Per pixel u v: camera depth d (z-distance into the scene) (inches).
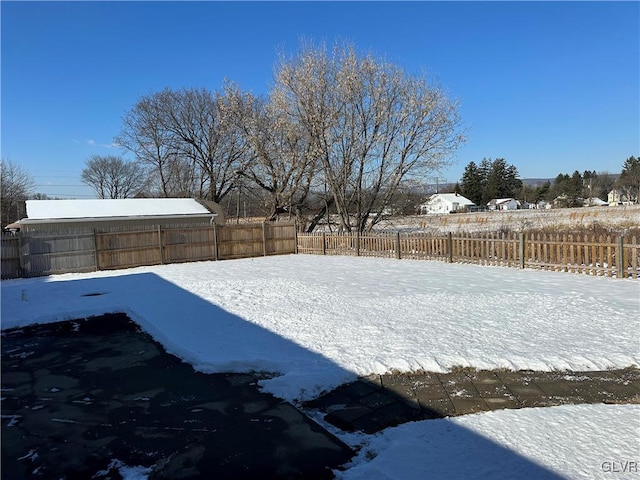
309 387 164.4
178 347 220.7
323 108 816.9
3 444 133.6
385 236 665.0
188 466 117.5
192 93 1418.6
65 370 202.1
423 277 439.2
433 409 145.9
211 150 1413.6
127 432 139.3
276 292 375.9
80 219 799.7
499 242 506.6
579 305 283.3
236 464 117.4
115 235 633.6
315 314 281.7
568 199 3120.1
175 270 583.8
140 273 561.0
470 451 117.0
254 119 965.8
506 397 152.6
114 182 2640.3
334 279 446.0
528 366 178.2
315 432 134.0
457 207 3208.7
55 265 584.1
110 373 195.9
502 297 317.1
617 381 163.6
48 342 250.5
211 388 173.3
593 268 415.8
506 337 215.6
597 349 193.6
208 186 1467.8
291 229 818.2
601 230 774.5
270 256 775.1
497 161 3501.5
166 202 1010.1
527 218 1400.1
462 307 286.7
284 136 907.4
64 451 128.8
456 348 199.8
